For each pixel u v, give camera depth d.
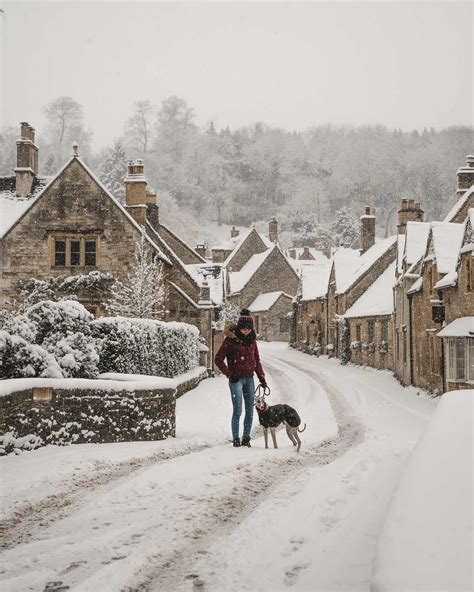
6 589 4.42
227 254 82.12
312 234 116.00
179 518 6.11
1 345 10.71
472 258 19.36
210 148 135.50
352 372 36.28
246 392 10.48
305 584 4.48
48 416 10.34
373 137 141.88
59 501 6.81
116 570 4.73
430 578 2.99
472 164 35.19
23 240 26.95
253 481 7.70
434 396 22.89
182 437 11.64
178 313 31.38
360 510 6.38
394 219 132.12
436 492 3.97
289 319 63.25
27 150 30.30
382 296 39.84
